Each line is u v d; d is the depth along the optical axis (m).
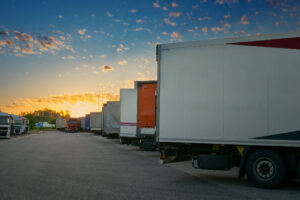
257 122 7.77
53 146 21.72
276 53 7.76
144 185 7.88
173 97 8.59
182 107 8.48
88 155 15.58
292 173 7.88
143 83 18.12
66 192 6.96
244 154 7.88
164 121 8.62
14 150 17.98
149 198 6.45
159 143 8.90
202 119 8.27
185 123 8.43
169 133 8.55
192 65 8.48
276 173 7.44
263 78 7.81
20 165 11.36
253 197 6.60
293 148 7.62
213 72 8.27
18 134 47.00
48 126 117.56
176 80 8.60
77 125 66.69
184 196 6.64
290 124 7.50
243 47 8.05
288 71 7.62
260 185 7.57
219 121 8.11
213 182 8.41
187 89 8.48
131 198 6.44
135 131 19.09
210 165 8.32
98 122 45.81
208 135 8.19
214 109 8.18
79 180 8.46
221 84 8.16
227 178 9.13
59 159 13.48
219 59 8.24
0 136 32.25
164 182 8.34
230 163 8.23
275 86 7.69
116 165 11.84
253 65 7.93
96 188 7.41
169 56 8.73
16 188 7.34
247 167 7.75
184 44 8.62
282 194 6.93
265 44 7.87
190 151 8.63
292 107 7.52
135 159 14.12
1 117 32.38
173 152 8.85
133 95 19.50
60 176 9.06
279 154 7.57
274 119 7.62
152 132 17.56
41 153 16.22
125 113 19.58
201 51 8.44
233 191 7.20
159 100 8.70
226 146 8.32
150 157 15.21
